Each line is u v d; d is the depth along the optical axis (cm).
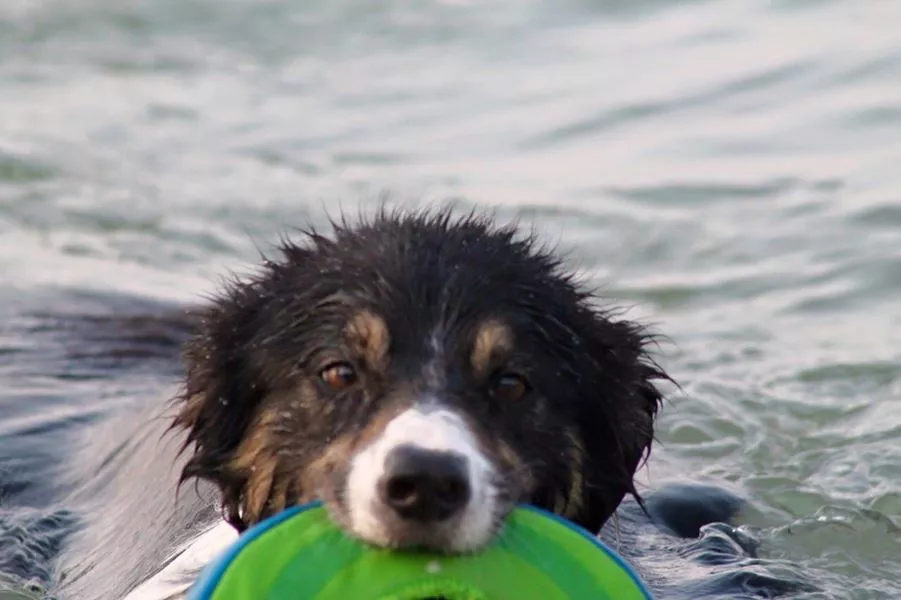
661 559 1006
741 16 2216
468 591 671
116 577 947
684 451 1240
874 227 1612
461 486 668
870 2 2203
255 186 1761
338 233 855
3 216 1686
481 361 764
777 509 1135
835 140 1816
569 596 683
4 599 954
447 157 1844
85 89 2098
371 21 2314
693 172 1762
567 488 812
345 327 770
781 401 1316
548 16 2289
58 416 1230
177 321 1396
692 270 1572
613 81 2033
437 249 803
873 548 1076
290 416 785
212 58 2216
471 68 2139
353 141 1908
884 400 1308
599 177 1761
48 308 1443
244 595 661
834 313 1488
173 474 1022
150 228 1667
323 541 688
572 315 823
